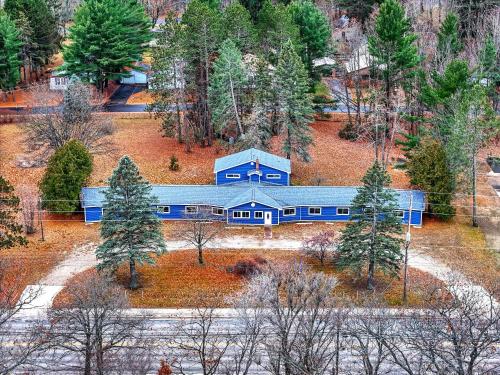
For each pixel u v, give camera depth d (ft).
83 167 213.25
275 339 138.62
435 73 244.83
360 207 172.04
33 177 236.84
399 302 166.50
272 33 277.64
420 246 197.67
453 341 115.75
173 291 172.35
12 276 177.88
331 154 260.42
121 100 320.09
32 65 340.18
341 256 177.78
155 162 248.73
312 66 293.02
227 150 257.96
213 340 149.48
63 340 137.80
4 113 298.56
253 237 202.08
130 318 156.97
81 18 308.60
